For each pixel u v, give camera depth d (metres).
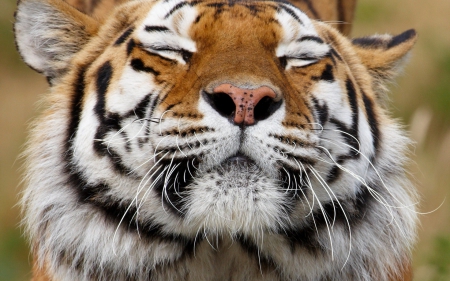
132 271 7.73
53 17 8.24
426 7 19.14
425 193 12.54
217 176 6.91
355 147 7.75
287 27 7.57
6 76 17.83
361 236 7.98
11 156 15.11
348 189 7.73
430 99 15.52
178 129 7.02
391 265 8.34
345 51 8.52
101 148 7.48
